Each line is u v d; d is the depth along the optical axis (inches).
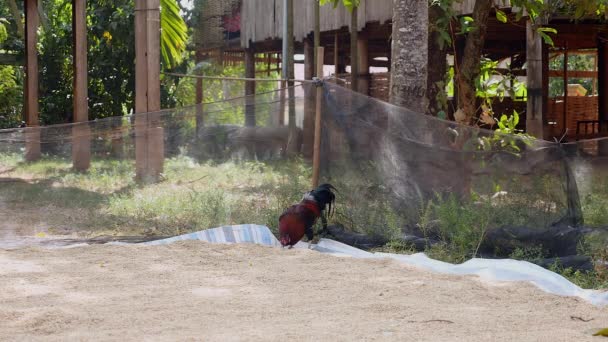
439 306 236.4
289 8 728.3
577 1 473.4
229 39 1052.5
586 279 290.2
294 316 221.9
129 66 857.5
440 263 308.0
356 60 697.6
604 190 353.4
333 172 384.5
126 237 368.5
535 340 195.3
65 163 406.9
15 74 973.8
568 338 197.9
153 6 548.7
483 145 379.6
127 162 421.1
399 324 211.8
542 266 305.3
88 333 201.5
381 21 690.2
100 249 331.9
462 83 467.2
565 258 306.7
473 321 216.4
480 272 292.2
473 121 501.4
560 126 907.4
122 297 246.4
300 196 402.9
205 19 911.0
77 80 606.9
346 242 361.4
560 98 927.7
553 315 226.8
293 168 420.8
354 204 375.9
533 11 470.0
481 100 595.2
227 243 349.7
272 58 1270.9
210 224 390.9
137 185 422.3
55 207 400.8
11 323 212.4
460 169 359.9
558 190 347.3
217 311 227.8
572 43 844.6
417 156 367.2
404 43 414.0
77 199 405.1
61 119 874.8
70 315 220.1
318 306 235.5
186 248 335.3
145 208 409.1
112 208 405.7
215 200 404.2
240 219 392.5
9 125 915.4
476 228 339.9
